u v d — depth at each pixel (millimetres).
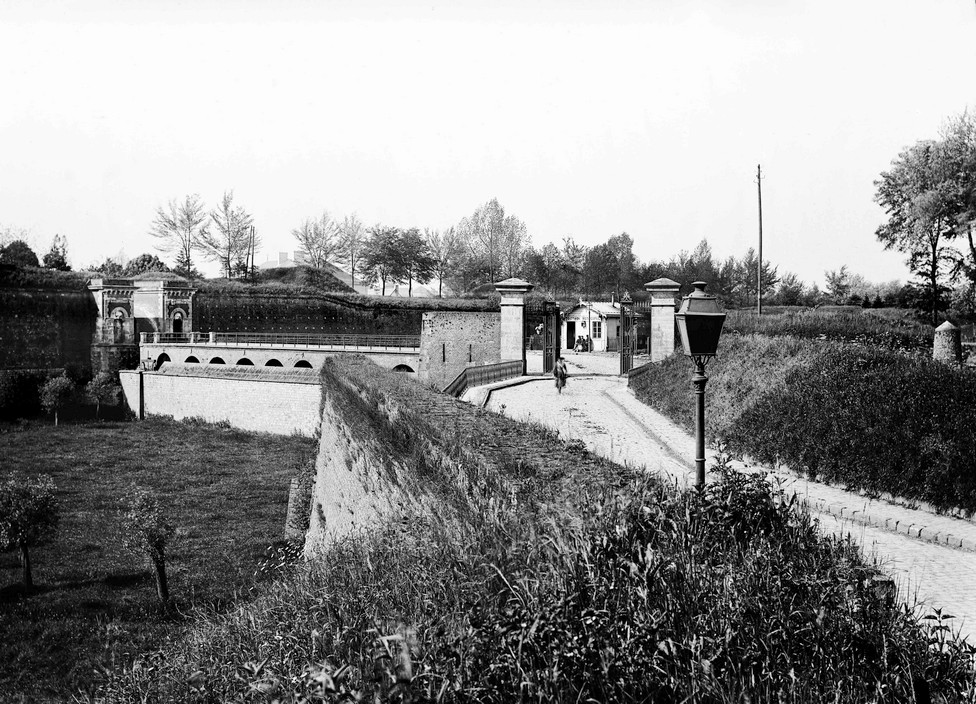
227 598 22016
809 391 18562
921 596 9625
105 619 20891
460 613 6223
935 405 16047
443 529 8898
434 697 5066
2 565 25297
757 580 6082
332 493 21406
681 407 24094
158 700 10312
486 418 12234
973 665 6293
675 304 38219
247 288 74000
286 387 50688
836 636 5578
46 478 25469
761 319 31141
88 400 61000
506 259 94375
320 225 110375
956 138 45875
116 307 66750
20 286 63750
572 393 30469
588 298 71500
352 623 7305
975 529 12852
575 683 5117
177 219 100125
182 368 59344
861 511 14078
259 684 6883
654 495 7348
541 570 6297
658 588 5906
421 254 99625
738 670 5207
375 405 15055
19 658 18438
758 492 8102
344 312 71375
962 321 46188
